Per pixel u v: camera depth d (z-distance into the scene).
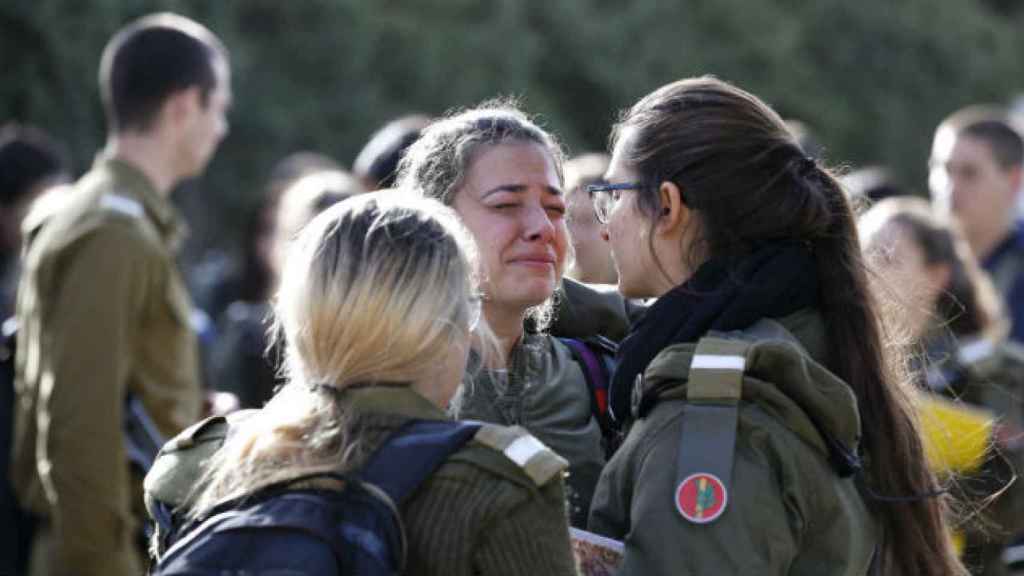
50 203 15.34
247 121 38.06
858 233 9.44
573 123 44.72
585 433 9.87
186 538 7.50
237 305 23.56
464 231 8.04
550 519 7.50
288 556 7.23
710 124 9.22
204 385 17.80
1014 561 14.46
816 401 8.55
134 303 14.25
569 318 10.43
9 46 34.94
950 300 16.02
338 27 39.94
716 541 8.22
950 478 10.27
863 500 9.14
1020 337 21.38
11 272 20.70
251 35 39.59
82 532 13.86
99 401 13.88
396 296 7.64
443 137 9.81
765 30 48.78
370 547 7.25
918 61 53.75
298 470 7.45
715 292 9.00
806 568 8.57
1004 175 22.02
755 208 9.10
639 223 9.34
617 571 8.40
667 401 8.74
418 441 7.50
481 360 9.27
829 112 50.06
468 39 42.09
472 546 7.39
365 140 39.62
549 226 9.66
